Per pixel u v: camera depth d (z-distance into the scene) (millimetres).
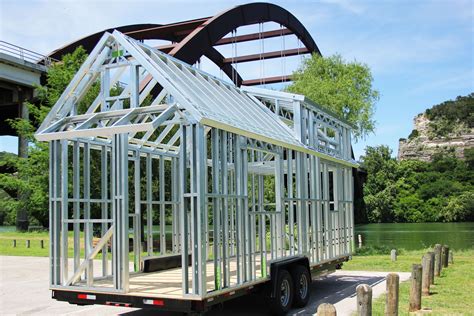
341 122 14586
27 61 40125
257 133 9156
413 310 9227
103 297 7965
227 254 8008
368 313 6215
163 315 9547
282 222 10039
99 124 8906
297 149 10992
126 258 7871
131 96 8648
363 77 30062
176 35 42562
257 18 44031
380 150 90625
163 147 11750
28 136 29047
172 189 12234
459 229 60375
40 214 36250
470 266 16312
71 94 9242
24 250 25703
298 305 10047
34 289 13086
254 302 10719
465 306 9625
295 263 10273
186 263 7379
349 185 14797
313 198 11859
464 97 150125
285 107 12602
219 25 38594
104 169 9883
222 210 8062
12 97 43438
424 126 148875
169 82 7992
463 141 136375
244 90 12539
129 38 8805
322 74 31062
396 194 86188
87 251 8617
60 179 8797
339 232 13531
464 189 88875
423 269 10992
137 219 10828
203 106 8227
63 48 45375
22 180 29094
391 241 39781
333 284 13406
